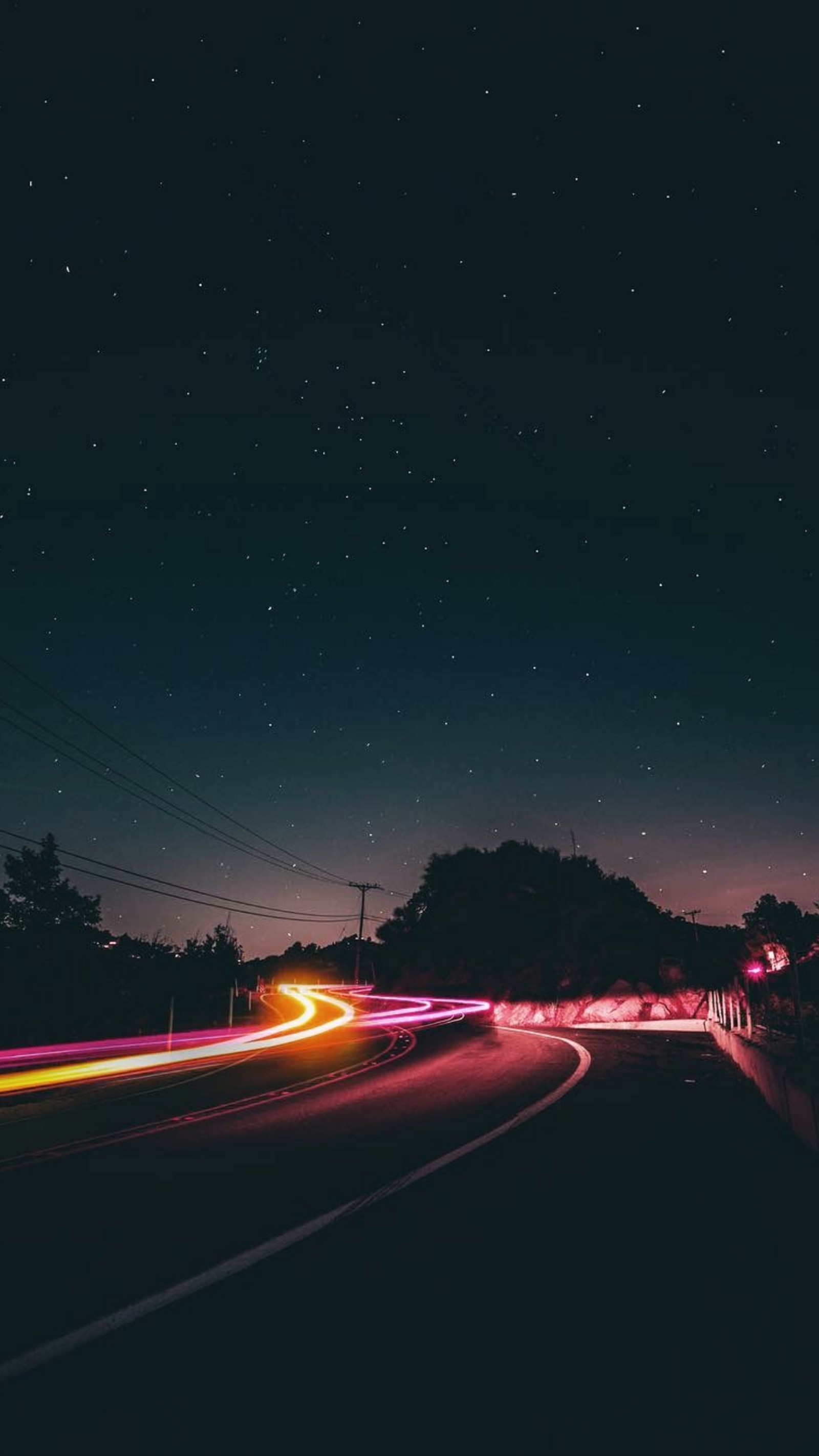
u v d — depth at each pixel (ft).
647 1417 11.00
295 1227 20.30
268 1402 11.54
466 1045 86.33
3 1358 13.06
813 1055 37.83
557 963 168.35
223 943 187.83
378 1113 40.14
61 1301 15.46
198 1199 23.31
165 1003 137.80
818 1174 25.14
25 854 141.28
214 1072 64.95
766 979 82.12
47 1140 34.24
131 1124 38.14
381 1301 15.30
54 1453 10.28
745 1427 10.69
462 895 217.77
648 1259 17.43
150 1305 15.21
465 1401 11.50
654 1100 43.04
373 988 231.50
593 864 215.92
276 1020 162.50
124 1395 11.78
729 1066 60.13
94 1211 22.12
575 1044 84.02
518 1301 15.21
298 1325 14.21
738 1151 29.09
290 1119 38.78
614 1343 13.34
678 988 143.43
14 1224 20.92
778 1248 17.98
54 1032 99.45
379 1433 10.67
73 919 138.92
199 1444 10.44
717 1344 13.23
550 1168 26.78
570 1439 10.46
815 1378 12.03
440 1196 23.27
